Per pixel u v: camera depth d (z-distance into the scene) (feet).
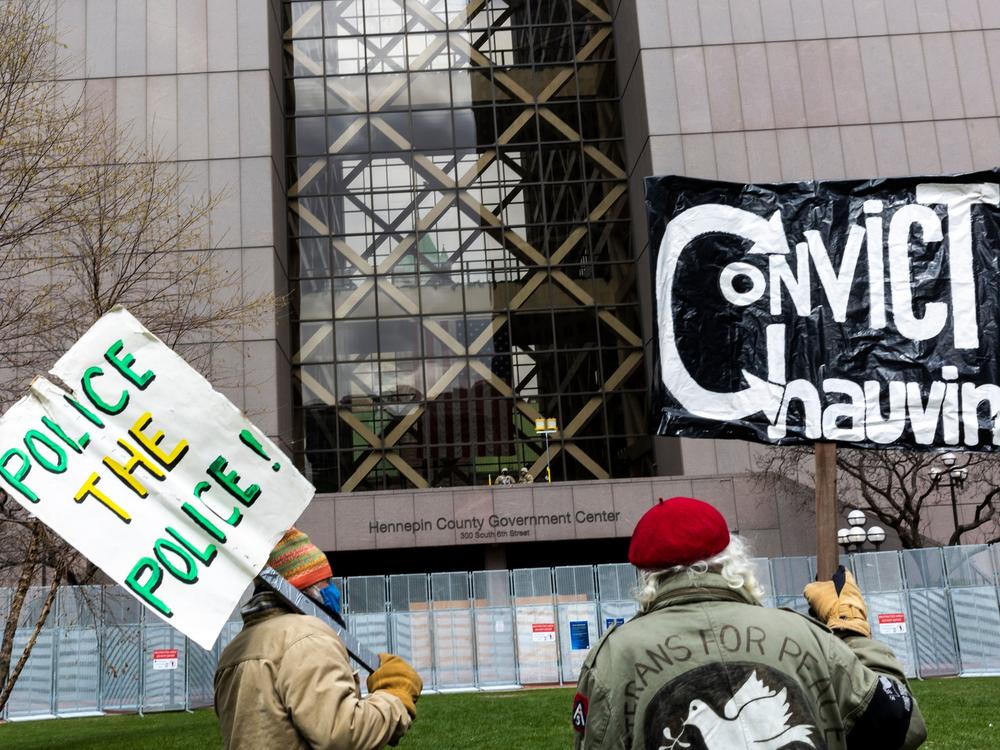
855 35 120.06
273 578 9.93
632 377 123.03
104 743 49.32
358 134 129.80
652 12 120.16
